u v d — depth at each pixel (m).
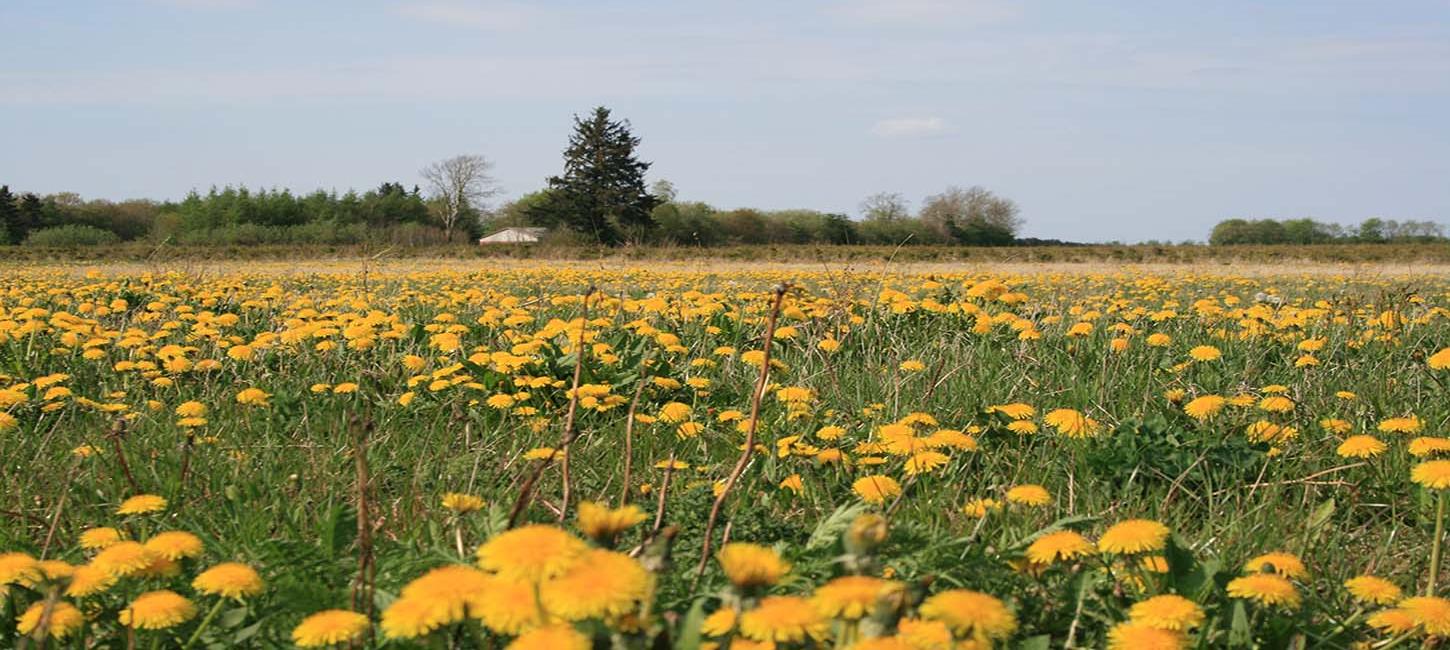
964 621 1.76
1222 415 4.71
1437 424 4.60
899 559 2.58
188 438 4.17
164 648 2.40
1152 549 2.31
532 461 3.87
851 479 3.83
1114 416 4.79
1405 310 8.07
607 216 66.75
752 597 1.73
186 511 3.47
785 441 3.89
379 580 2.56
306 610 2.34
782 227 68.69
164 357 5.79
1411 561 3.26
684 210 71.94
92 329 6.86
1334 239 76.88
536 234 76.75
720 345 6.87
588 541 1.86
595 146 66.75
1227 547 3.22
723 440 4.52
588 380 5.41
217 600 2.53
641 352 6.00
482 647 1.90
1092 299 11.24
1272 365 6.23
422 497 3.64
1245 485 3.84
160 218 70.12
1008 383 5.54
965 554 2.64
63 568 2.27
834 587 1.68
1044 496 2.99
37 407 5.06
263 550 2.79
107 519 3.48
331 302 9.38
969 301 7.88
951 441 3.45
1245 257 36.41
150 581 2.49
